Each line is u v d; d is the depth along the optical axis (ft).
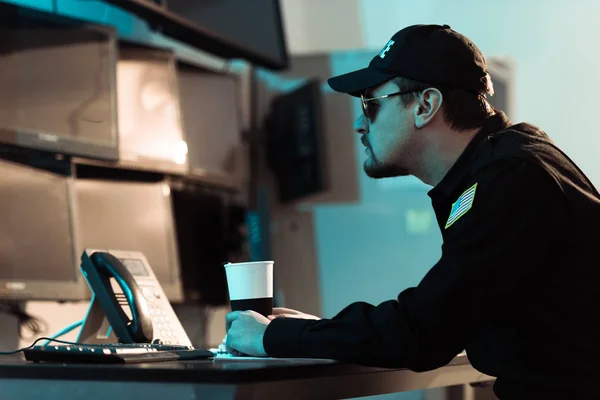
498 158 4.51
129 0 8.05
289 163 12.06
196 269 9.76
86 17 8.75
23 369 4.13
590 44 13.82
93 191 7.88
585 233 4.41
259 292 5.20
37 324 7.71
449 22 14.19
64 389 4.02
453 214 4.58
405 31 5.08
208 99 10.09
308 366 4.07
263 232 11.32
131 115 8.50
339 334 4.41
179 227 9.55
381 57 5.11
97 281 5.65
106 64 7.88
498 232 4.30
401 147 5.03
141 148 8.52
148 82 8.79
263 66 11.07
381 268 12.88
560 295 4.39
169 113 8.98
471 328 4.29
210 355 4.73
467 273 4.25
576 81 13.85
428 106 4.91
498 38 14.10
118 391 3.87
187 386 3.70
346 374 4.37
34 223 6.81
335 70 12.60
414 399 6.08
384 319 4.35
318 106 11.65
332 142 12.50
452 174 4.87
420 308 4.29
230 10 10.08
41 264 6.82
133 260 6.04
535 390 4.44
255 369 3.71
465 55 4.93
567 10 13.96
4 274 6.46
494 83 12.46
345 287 12.80
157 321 5.72
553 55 13.96
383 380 4.75
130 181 8.38
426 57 4.90
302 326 4.58
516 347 4.50
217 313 10.54
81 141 7.42
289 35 14.12
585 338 4.35
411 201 13.00
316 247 12.72
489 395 6.16
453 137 4.91
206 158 9.91
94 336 5.72
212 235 10.19
